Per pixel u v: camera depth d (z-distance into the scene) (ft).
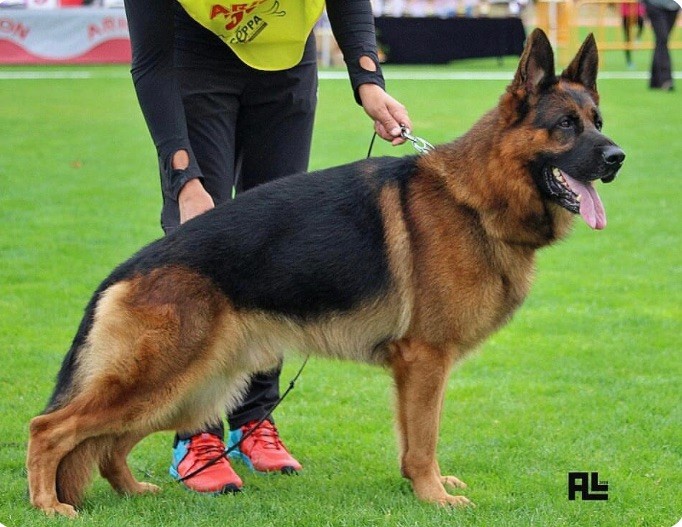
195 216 15.05
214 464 15.81
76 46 83.15
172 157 15.39
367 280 14.76
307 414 19.16
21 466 16.08
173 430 15.51
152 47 15.39
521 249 15.21
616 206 37.06
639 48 84.69
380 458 17.02
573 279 28.40
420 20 81.56
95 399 14.14
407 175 15.17
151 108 15.52
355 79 16.99
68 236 32.12
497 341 23.39
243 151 17.17
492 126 15.14
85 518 13.91
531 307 26.02
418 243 14.76
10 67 81.30
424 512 14.23
